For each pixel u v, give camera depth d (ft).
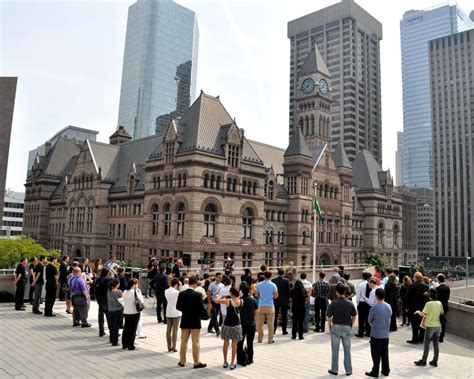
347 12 630.33
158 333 70.54
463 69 619.26
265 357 57.21
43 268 83.35
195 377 47.01
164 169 201.98
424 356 55.06
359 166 346.74
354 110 616.39
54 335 65.00
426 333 55.21
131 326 58.18
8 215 596.70
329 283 79.00
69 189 280.92
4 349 55.98
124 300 58.39
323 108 351.25
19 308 85.30
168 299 58.80
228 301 51.55
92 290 92.63
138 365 50.93
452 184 612.70
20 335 63.98
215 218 192.24
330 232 270.46
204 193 186.80
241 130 206.49
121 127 346.33
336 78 629.10
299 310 69.51
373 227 321.73
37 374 46.11
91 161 263.90
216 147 196.54
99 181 254.68
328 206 269.23
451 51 632.79
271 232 238.89
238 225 201.26
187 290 52.31
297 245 243.19
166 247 194.18
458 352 65.51
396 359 58.34
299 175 248.52
